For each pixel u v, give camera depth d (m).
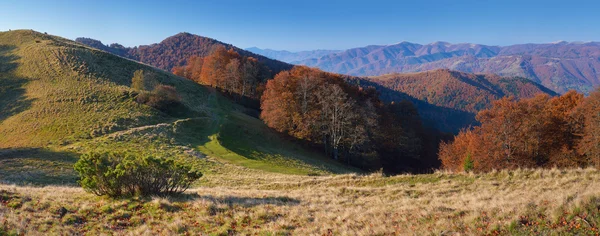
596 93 32.28
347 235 9.76
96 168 13.33
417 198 15.43
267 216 12.26
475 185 17.05
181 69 108.06
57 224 10.11
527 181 16.22
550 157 35.28
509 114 35.09
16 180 22.06
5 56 68.62
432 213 10.98
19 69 62.28
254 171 32.91
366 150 56.88
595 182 13.35
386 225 10.34
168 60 193.38
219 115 57.50
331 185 21.95
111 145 35.72
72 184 23.02
